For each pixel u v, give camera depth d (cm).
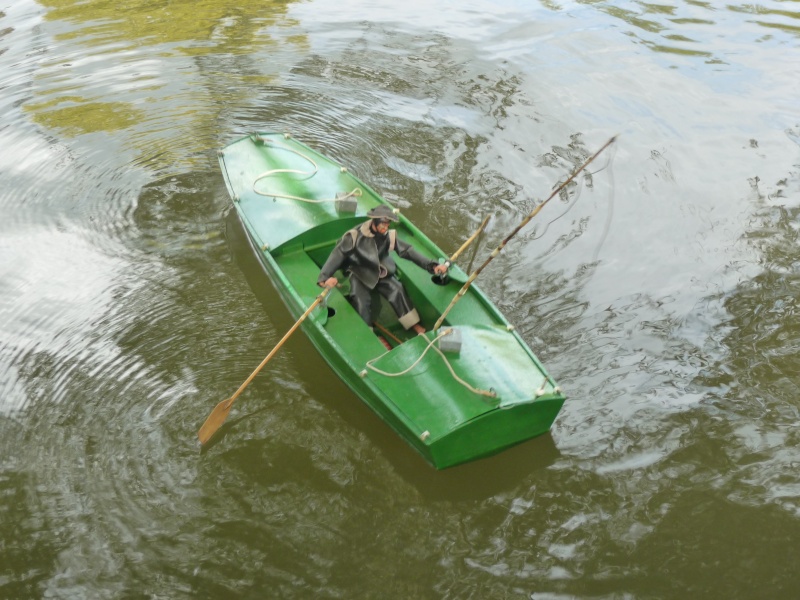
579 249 816
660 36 1296
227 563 513
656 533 532
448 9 1404
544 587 496
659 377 659
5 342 694
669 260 800
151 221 856
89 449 596
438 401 559
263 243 726
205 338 700
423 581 501
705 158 966
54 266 790
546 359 677
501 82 1144
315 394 642
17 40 1271
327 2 1430
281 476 573
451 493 561
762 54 1234
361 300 670
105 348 690
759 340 697
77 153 967
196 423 619
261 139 884
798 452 590
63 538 530
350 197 743
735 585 496
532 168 948
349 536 530
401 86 1132
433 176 933
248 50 1234
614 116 1056
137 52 1227
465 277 670
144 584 500
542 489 564
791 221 853
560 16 1377
